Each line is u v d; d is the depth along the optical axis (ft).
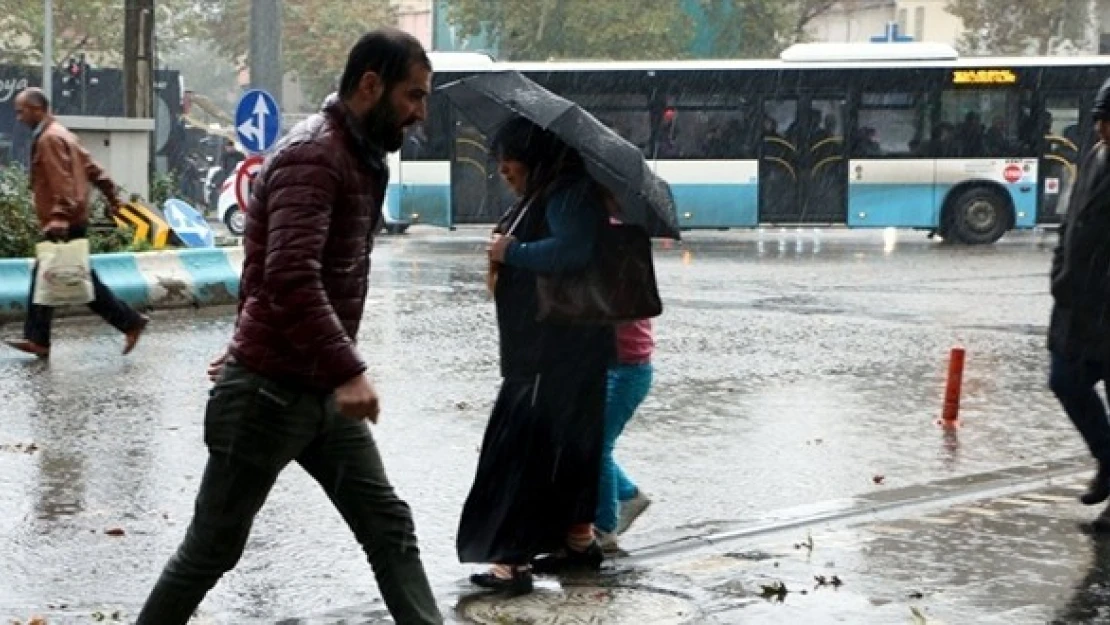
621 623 34.22
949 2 326.24
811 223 173.58
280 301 26.05
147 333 85.66
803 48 173.37
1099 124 41.81
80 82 230.07
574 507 36.78
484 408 63.21
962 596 36.40
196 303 98.02
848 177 171.83
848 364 78.43
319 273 26.14
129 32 131.13
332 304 26.99
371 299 106.42
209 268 99.40
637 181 34.04
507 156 35.81
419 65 27.02
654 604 35.70
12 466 51.01
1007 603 35.88
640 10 287.07
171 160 218.38
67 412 60.80
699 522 44.70
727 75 172.35
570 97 173.37
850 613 35.01
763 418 62.59
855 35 398.01
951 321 97.50
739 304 106.63
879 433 59.72
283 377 26.86
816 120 172.76
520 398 36.04
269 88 128.36
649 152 173.88
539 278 35.12
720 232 199.00
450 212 175.83
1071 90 168.45
